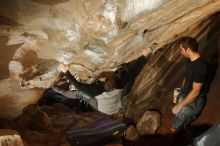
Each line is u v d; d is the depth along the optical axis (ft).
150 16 9.11
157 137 15.94
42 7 8.36
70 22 9.02
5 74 10.06
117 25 9.13
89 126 14.82
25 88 11.14
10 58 9.62
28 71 10.39
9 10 8.12
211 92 16.24
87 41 9.91
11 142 9.75
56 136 15.29
